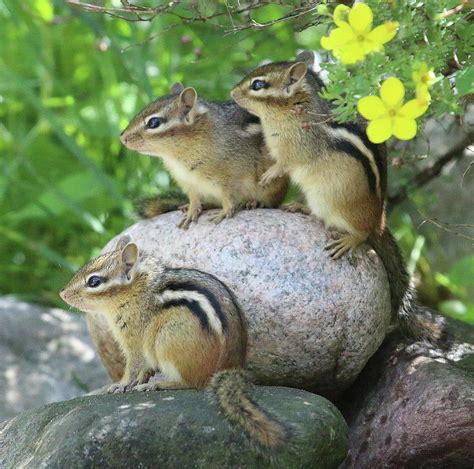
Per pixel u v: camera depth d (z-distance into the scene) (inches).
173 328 410.0
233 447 364.2
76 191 654.5
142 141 473.7
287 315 418.9
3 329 571.8
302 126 447.2
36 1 721.0
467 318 579.5
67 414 387.2
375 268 440.1
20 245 668.7
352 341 426.0
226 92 642.8
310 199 453.1
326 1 409.7
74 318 593.9
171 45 653.3
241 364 405.7
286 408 377.4
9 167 676.7
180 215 463.5
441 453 403.9
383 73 346.3
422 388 417.4
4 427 408.8
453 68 421.7
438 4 356.8
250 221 444.8
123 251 426.3
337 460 378.3
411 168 580.7
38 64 730.8
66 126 705.0
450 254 630.5
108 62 689.6
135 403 383.2
